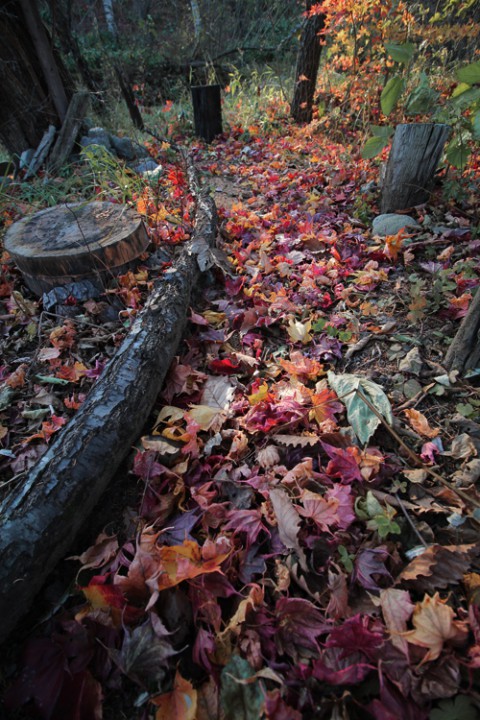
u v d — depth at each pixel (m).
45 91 4.59
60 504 1.28
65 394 1.92
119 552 1.29
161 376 1.81
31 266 2.31
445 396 1.75
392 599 1.10
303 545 1.28
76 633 1.13
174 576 1.13
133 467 1.54
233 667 1.03
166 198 3.69
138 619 1.15
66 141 4.54
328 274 2.60
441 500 1.39
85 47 9.28
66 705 1.04
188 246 2.69
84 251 2.29
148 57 9.26
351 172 3.98
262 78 8.20
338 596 1.13
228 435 1.64
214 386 1.86
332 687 1.01
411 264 2.65
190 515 1.37
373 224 3.12
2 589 1.10
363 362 1.98
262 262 2.71
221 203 3.89
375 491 1.40
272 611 1.16
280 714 0.93
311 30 5.52
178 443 1.59
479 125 2.14
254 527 1.31
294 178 4.19
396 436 1.48
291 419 1.64
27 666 1.09
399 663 1.01
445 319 2.15
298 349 2.10
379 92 4.34
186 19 12.01
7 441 1.71
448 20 5.02
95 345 2.17
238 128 6.10
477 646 1.01
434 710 0.95
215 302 2.43
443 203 3.16
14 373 1.98
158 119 6.82
